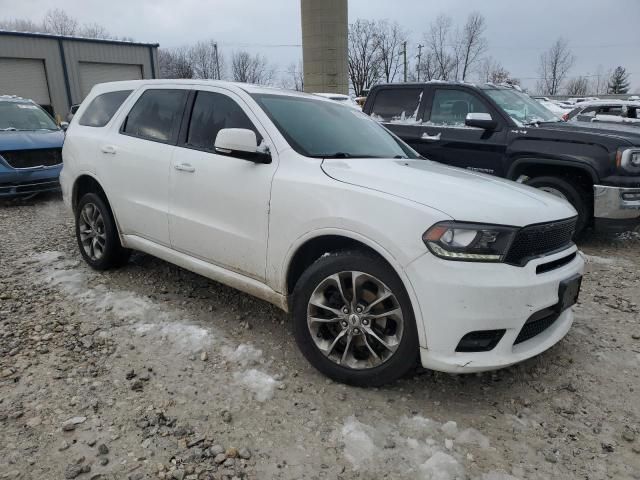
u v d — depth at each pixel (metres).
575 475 2.39
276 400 2.89
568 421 2.79
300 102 3.96
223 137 3.26
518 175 6.39
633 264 5.57
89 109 5.02
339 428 2.67
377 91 7.68
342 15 21.83
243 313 3.99
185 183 3.75
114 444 2.48
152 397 2.87
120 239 4.52
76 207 4.95
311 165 3.19
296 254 3.14
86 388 2.93
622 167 5.61
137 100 4.46
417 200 2.74
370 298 2.88
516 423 2.76
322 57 22.03
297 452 2.48
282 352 3.42
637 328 3.95
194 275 4.75
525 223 2.74
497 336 2.70
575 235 6.14
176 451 2.45
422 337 2.67
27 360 3.21
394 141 4.26
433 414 2.81
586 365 3.38
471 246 2.60
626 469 2.44
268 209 3.22
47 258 5.23
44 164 8.47
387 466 2.41
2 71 24.69
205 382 3.04
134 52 29.44
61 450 2.42
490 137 6.48
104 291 4.34
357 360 2.99
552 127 6.29
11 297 4.19
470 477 2.35
